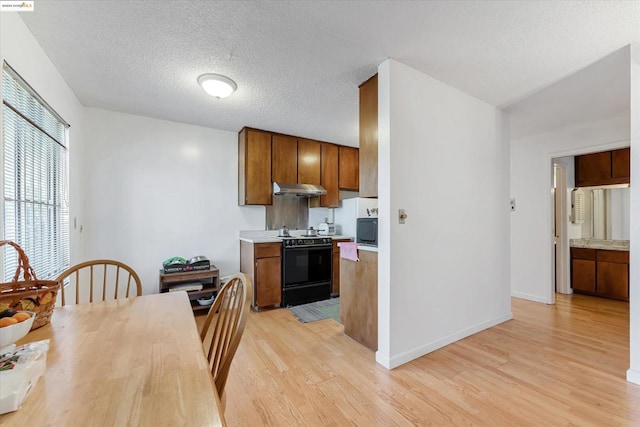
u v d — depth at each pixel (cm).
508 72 222
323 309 339
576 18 161
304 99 272
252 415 154
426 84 227
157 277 327
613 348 231
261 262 335
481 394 172
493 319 281
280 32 175
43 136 200
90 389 71
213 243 363
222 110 301
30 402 66
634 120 181
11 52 151
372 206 425
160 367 82
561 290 407
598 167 394
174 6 153
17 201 166
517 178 391
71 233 250
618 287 363
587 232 430
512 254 395
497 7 153
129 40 182
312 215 445
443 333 238
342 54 199
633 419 150
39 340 98
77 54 197
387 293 204
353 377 191
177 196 340
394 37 180
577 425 146
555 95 261
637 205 181
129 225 312
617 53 195
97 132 296
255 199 359
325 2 150
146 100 275
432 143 231
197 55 200
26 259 117
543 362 209
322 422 149
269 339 252
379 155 213
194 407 66
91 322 116
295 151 391
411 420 151
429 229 228
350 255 251
